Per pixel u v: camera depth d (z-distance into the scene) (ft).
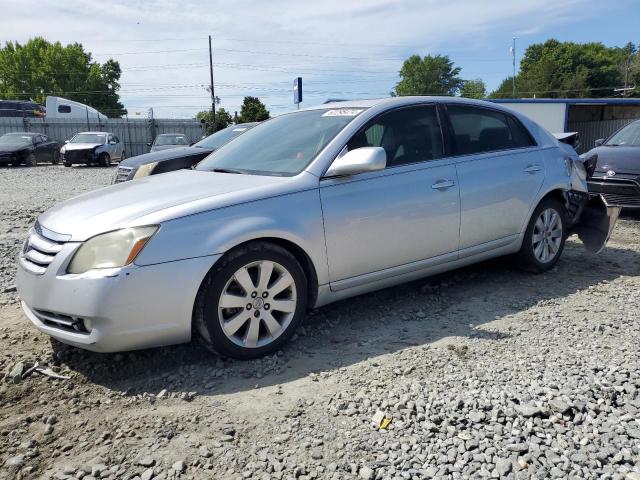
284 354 11.68
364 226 12.56
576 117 95.20
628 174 26.30
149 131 113.19
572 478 7.51
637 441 8.25
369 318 13.74
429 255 13.99
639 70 285.02
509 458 7.93
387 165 13.33
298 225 11.54
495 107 16.26
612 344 11.83
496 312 14.02
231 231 10.69
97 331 9.93
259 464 7.93
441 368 10.80
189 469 7.87
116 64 269.23
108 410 9.57
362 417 9.06
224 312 11.00
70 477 7.75
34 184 50.16
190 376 10.71
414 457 8.02
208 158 15.30
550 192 16.88
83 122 109.19
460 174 14.47
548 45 321.93
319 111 14.70
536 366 10.74
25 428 9.02
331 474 7.70
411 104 14.34
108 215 10.64
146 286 10.01
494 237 15.43
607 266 18.37
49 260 10.39
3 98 252.42
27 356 11.48
